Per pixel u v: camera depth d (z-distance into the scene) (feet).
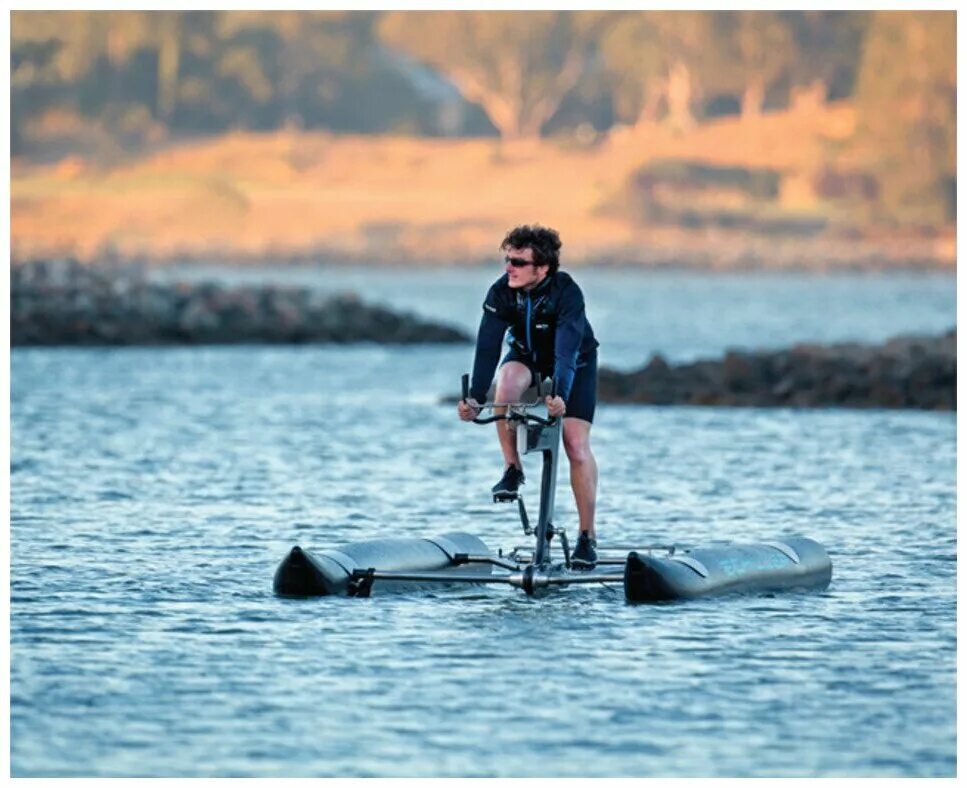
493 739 106.01
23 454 248.52
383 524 186.70
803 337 618.85
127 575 153.58
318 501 203.72
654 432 288.10
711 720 109.81
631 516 193.47
